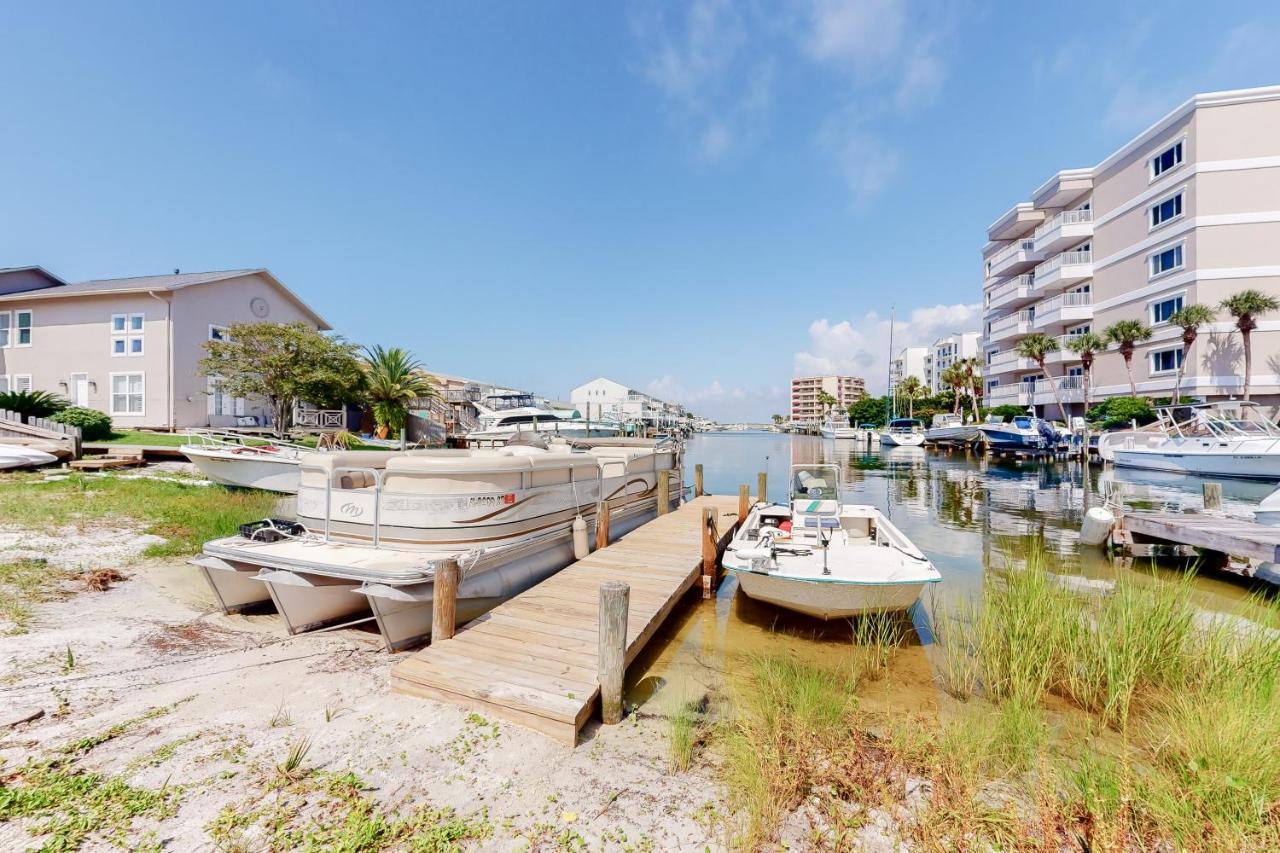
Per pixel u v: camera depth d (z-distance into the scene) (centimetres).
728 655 649
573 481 964
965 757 383
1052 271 3428
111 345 2248
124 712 424
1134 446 2483
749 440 8644
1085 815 331
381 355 2947
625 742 430
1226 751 360
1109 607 586
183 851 286
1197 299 2580
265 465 1282
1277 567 822
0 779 331
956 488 2170
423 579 580
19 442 1515
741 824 333
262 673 517
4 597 632
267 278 2630
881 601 657
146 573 778
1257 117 2514
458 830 318
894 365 12431
